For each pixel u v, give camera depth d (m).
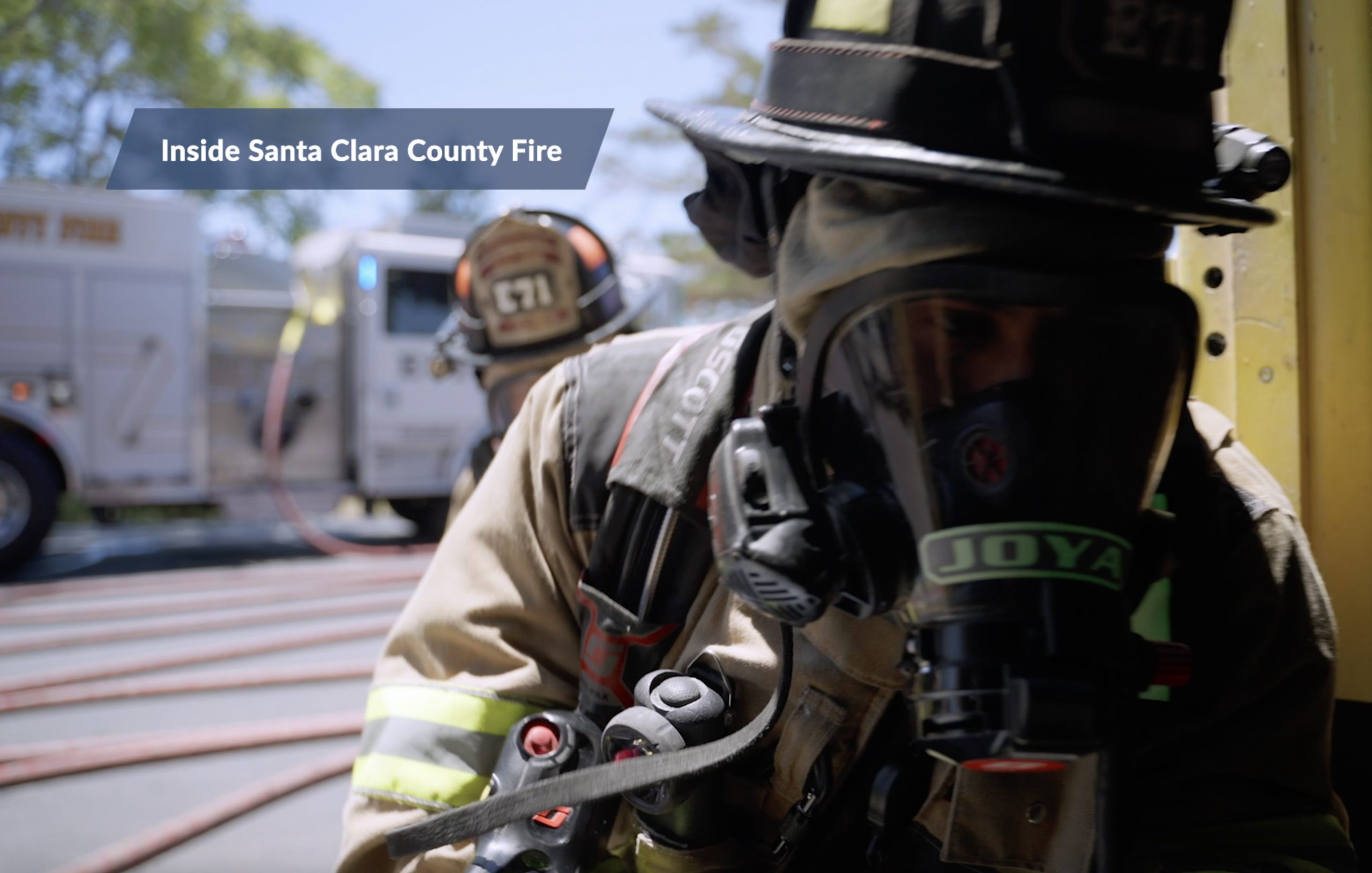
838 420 0.75
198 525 13.17
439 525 10.69
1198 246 1.33
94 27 16.59
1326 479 1.22
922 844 0.94
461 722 1.00
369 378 9.55
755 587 0.72
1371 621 1.20
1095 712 0.64
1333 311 1.21
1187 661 0.73
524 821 0.93
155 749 3.81
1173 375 0.72
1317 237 1.22
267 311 9.48
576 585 1.03
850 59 0.72
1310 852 0.91
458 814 0.83
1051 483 0.67
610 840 1.03
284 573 8.63
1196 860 0.90
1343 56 1.20
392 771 0.99
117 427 8.67
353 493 9.79
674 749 0.84
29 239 8.38
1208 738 0.93
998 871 0.93
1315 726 0.94
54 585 7.99
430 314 9.84
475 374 2.72
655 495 0.93
